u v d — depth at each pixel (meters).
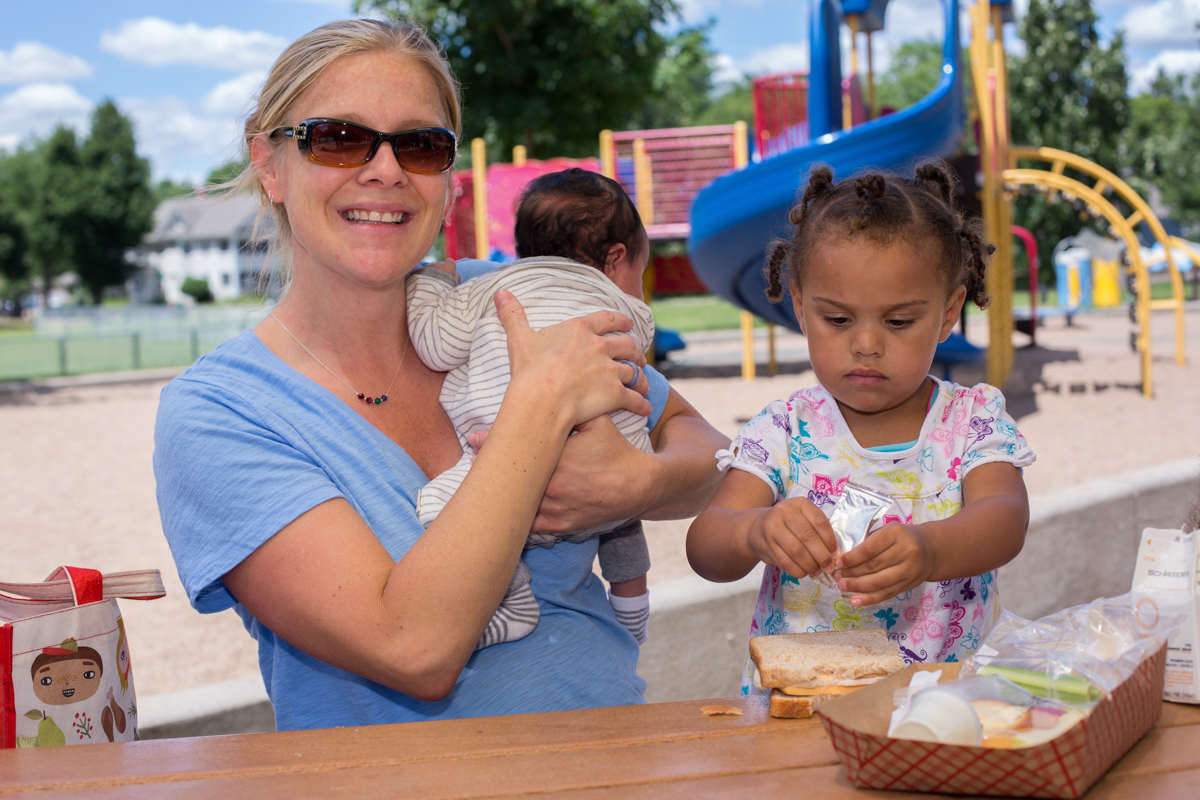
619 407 1.74
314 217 1.76
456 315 1.93
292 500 1.57
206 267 92.62
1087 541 4.33
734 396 12.09
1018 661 1.22
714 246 9.27
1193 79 50.38
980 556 1.48
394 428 1.90
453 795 1.06
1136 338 13.38
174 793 1.10
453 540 1.50
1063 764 0.97
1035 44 32.22
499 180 13.66
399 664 1.49
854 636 1.40
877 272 1.57
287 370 1.81
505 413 1.60
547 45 23.11
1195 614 1.23
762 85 13.03
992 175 10.11
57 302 89.50
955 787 1.02
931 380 1.84
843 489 1.77
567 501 1.73
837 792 1.04
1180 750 1.12
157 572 1.70
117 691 1.66
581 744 1.21
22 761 1.24
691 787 1.07
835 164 8.20
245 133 1.92
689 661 3.27
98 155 70.44
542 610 1.85
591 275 2.12
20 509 7.84
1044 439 8.79
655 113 49.84
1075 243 22.03
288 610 1.55
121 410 13.87
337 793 1.08
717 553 1.59
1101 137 32.12
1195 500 1.42
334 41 1.77
